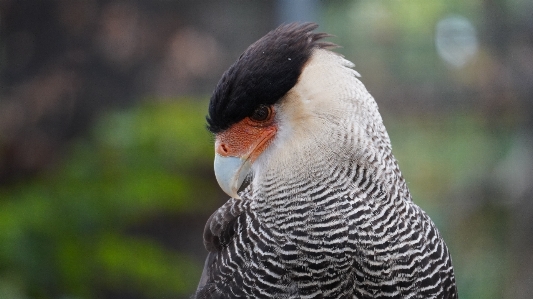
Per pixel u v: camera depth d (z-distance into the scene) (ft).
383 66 49.65
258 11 45.24
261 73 18.66
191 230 40.40
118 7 44.52
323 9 47.39
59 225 35.78
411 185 51.52
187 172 39.09
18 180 41.39
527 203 47.52
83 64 44.01
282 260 18.85
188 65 44.65
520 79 48.98
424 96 50.01
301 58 18.52
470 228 50.67
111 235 37.09
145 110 41.96
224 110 19.25
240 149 19.47
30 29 43.96
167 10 44.98
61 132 43.14
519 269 47.42
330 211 18.60
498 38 49.70
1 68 44.21
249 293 19.27
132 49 44.34
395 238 18.80
